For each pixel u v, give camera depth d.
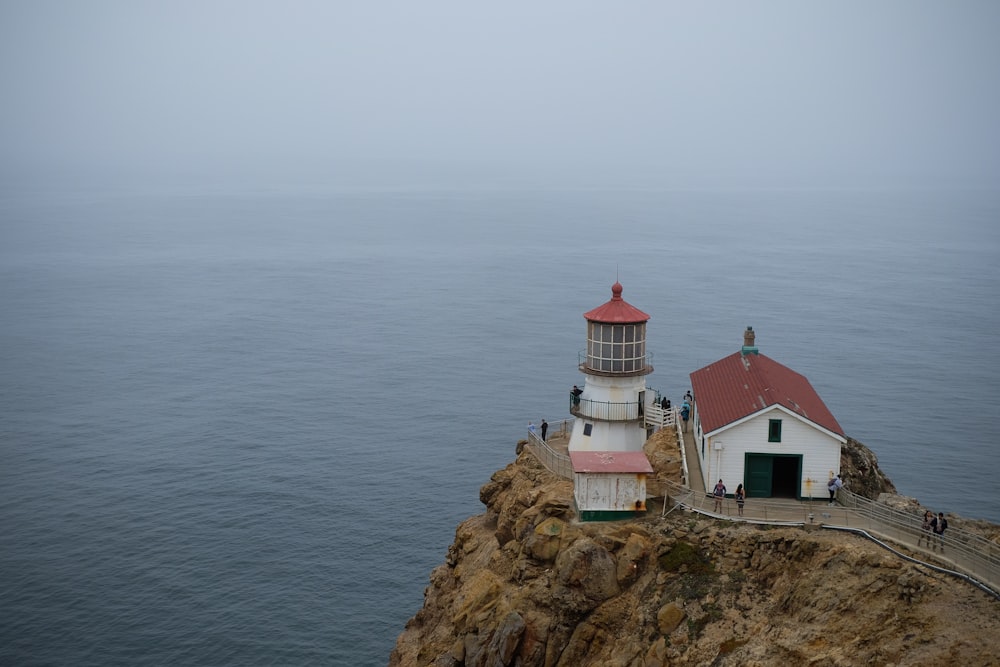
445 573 64.00
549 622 49.03
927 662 38.00
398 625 78.94
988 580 41.75
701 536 48.47
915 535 46.19
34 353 169.50
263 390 144.75
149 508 99.81
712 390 58.50
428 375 151.50
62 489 105.00
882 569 42.91
